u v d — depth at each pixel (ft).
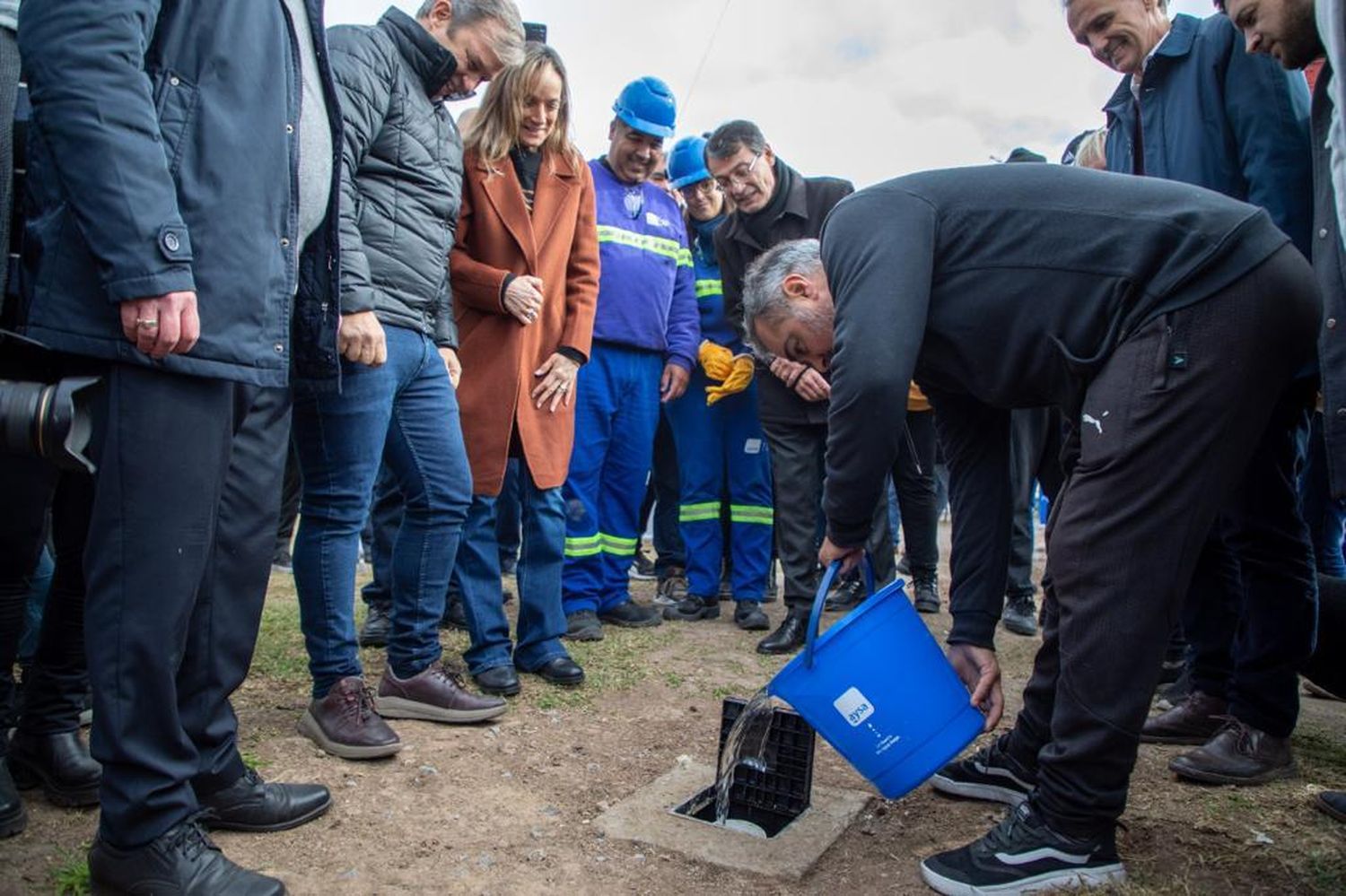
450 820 8.02
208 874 6.31
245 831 7.59
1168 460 6.30
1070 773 6.79
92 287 5.91
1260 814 8.23
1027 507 15.58
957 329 6.84
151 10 5.96
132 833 6.21
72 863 6.84
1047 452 14.70
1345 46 5.41
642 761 9.58
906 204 6.84
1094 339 6.55
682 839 7.77
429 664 10.27
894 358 6.54
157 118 6.07
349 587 9.30
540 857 7.48
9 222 6.72
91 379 5.65
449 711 10.11
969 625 8.05
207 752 7.40
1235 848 7.61
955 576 8.26
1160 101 9.49
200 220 6.20
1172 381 6.23
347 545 9.26
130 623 6.08
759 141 14.06
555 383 11.62
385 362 9.36
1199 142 9.18
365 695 9.31
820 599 7.22
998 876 6.89
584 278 12.33
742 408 15.07
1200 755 8.95
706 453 15.47
